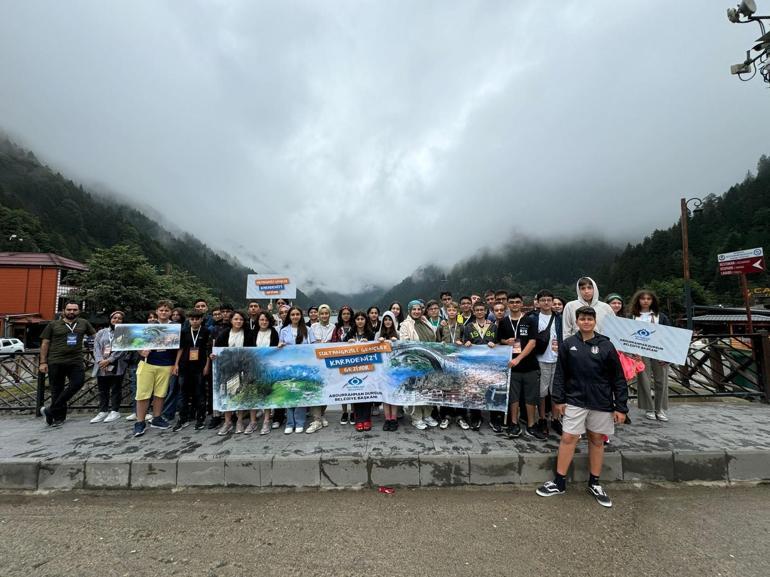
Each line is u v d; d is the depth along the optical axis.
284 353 4.74
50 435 4.65
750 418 4.96
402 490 3.60
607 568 2.41
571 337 3.58
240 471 3.70
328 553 2.62
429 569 2.42
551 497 3.39
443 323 5.40
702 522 2.96
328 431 4.68
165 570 2.46
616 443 4.02
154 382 4.82
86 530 2.98
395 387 4.70
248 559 2.56
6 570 2.48
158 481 3.71
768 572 2.36
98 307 31.78
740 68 7.39
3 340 25.75
